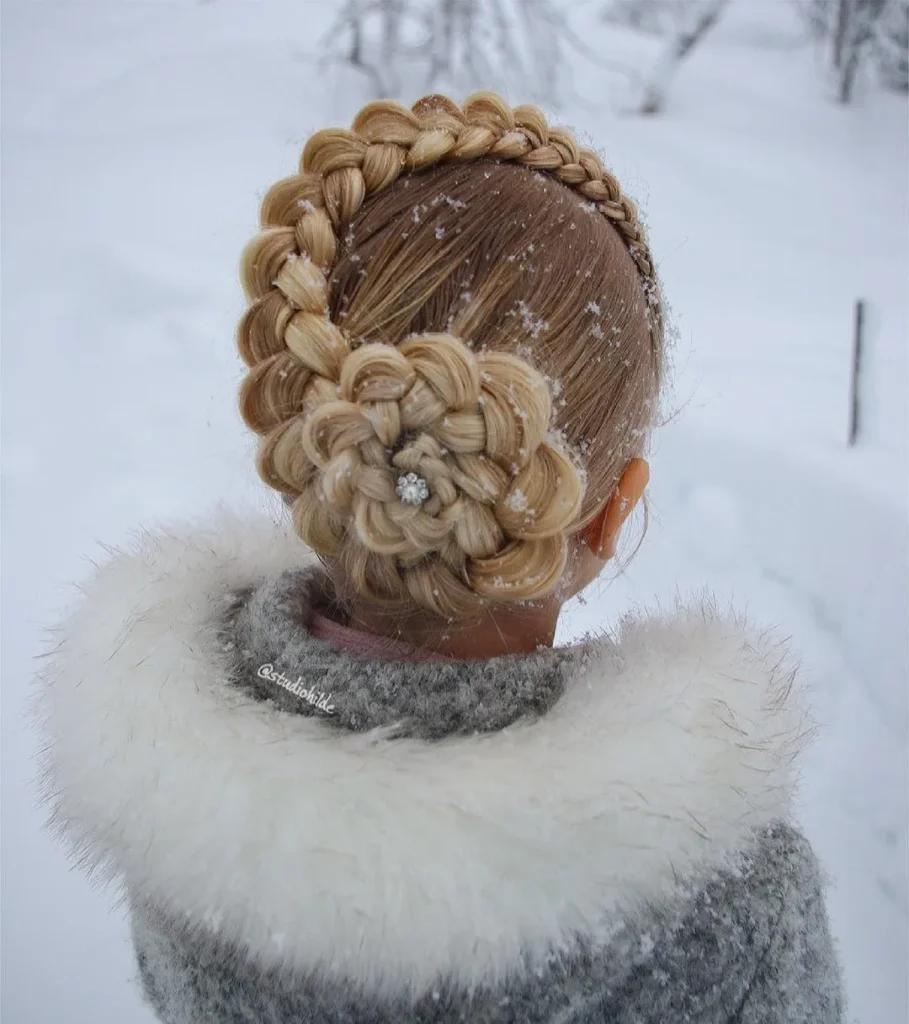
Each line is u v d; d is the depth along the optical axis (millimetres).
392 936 486
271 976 553
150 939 659
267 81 5516
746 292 3826
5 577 2283
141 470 2682
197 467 2689
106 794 564
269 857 496
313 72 5598
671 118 5547
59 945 1547
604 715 538
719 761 541
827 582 2184
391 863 484
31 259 3771
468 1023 528
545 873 491
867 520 2225
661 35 6789
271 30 6117
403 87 5465
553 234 579
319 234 563
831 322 3541
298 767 513
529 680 563
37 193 4395
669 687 561
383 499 503
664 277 3961
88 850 612
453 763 512
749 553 2324
